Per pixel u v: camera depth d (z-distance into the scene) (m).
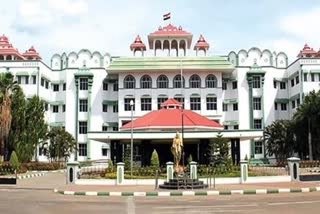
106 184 29.97
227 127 67.25
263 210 15.52
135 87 64.94
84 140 66.88
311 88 62.88
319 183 29.09
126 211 15.50
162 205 17.66
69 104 67.75
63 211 15.62
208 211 15.27
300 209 15.78
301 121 53.47
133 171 33.62
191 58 65.44
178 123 46.44
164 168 35.56
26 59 67.19
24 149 47.94
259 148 64.56
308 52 70.19
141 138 43.53
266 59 69.50
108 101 67.75
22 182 34.09
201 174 32.84
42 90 64.75
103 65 69.81
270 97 67.69
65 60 69.69
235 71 67.81
